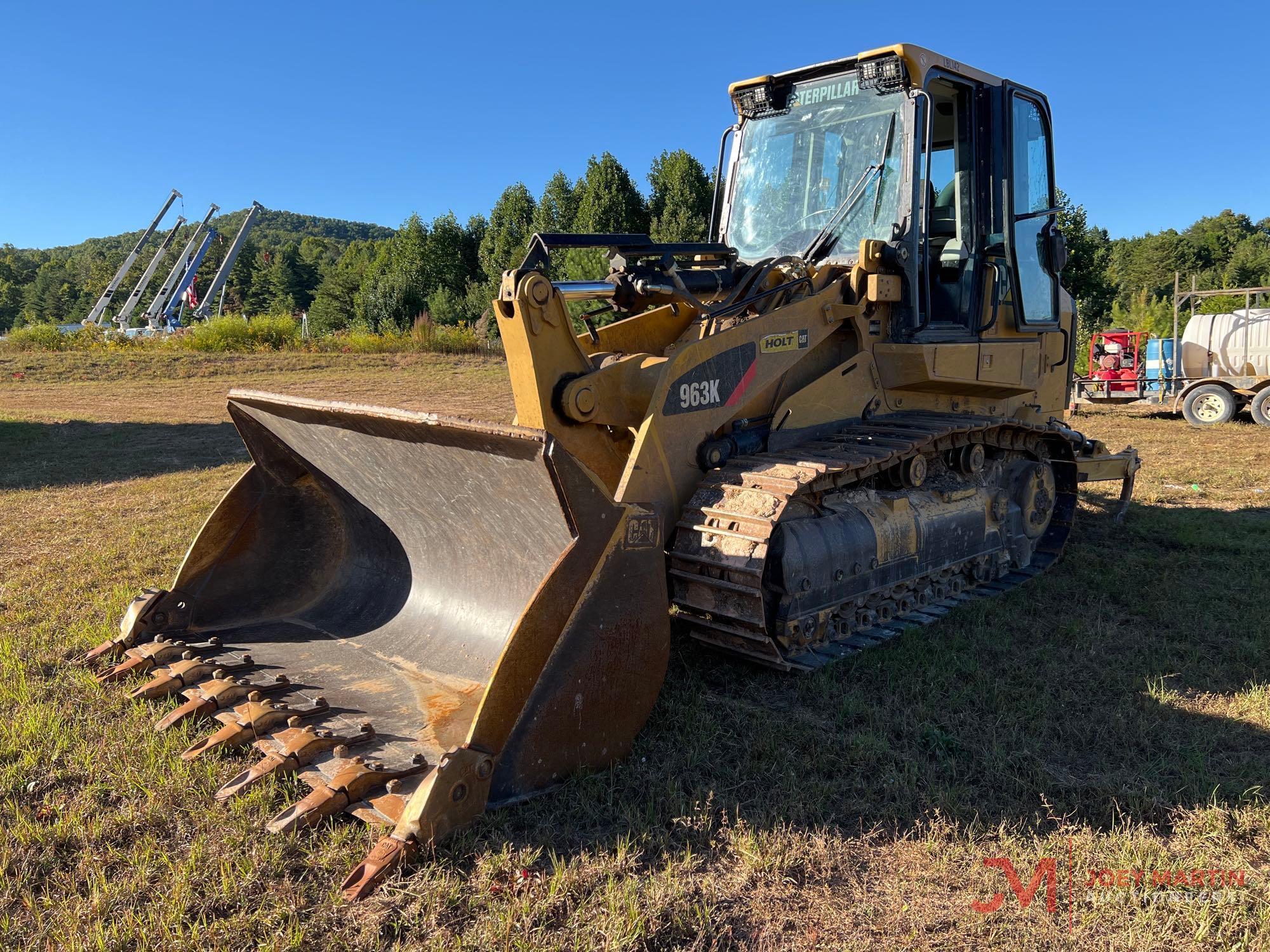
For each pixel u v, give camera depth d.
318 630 4.67
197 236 58.03
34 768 3.52
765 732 3.83
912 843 3.11
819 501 4.72
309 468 4.82
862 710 4.07
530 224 41.31
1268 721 4.01
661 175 36.88
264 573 4.89
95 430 14.84
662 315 4.95
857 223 5.52
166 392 21.80
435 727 3.58
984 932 2.67
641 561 3.55
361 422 3.87
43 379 23.84
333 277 51.22
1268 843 3.07
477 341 29.91
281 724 3.63
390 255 49.12
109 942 2.54
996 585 6.12
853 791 3.44
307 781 3.25
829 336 5.19
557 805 3.27
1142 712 4.10
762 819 3.18
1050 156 6.59
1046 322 6.43
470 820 3.07
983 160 5.77
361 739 3.45
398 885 2.81
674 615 5.23
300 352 28.70
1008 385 6.10
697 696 4.20
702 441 4.53
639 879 2.89
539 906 2.72
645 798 3.38
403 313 40.12
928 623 5.28
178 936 2.57
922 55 5.16
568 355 4.20
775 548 4.37
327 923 2.66
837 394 5.14
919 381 5.36
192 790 3.32
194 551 4.67
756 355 4.71
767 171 6.06
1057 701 4.24
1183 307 31.03
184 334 30.64
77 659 4.62
